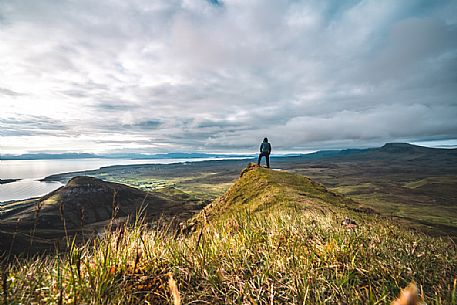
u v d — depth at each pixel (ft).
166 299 10.92
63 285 10.56
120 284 11.04
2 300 9.00
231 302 10.69
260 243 16.01
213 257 13.91
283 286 11.34
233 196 77.87
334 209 45.60
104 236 12.25
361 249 14.57
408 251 15.52
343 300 10.39
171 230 16.15
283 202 50.78
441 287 11.32
